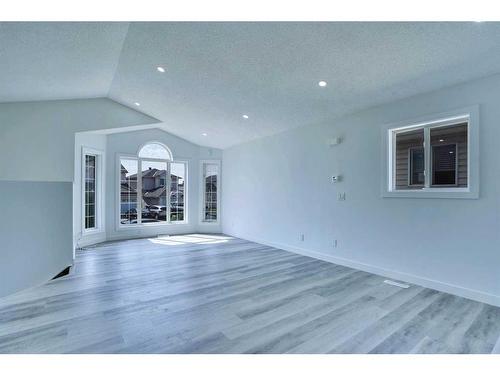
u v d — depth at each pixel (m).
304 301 2.92
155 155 7.24
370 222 3.94
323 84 3.57
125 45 3.55
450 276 3.11
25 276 3.21
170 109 5.50
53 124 5.06
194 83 4.27
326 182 4.60
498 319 2.49
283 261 4.57
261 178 6.15
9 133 4.76
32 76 3.81
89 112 5.38
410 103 3.51
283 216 5.52
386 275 3.73
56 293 3.15
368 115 3.99
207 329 2.34
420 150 3.57
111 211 6.48
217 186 7.78
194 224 7.79
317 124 4.78
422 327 2.37
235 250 5.43
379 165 3.84
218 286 3.38
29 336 2.22
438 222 3.22
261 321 2.48
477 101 2.93
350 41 2.74
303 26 2.69
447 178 3.31
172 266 4.27
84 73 4.07
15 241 3.09
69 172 5.17
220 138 6.79
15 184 3.08
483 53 2.57
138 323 2.44
